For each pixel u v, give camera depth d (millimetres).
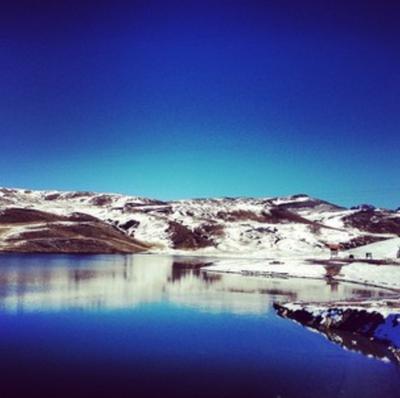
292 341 45812
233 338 46469
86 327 49906
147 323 52656
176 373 35719
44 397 30469
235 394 31828
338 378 35281
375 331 47781
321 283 97375
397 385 34125
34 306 61906
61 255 186125
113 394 31328
